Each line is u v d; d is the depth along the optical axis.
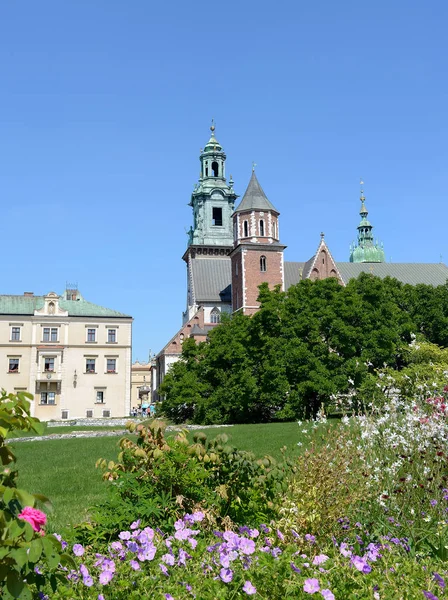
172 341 83.75
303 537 6.82
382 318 45.84
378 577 5.50
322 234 79.12
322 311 44.97
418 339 50.44
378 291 46.91
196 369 51.88
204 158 103.25
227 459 8.14
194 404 49.62
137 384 152.50
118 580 5.17
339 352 45.66
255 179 75.62
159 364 91.62
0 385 70.88
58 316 73.56
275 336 46.16
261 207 73.50
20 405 4.49
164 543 6.01
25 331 72.62
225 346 48.88
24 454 22.78
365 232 117.69
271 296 47.16
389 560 6.06
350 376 42.78
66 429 44.47
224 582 5.17
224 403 46.84
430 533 7.28
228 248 97.81
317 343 44.12
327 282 47.19
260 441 22.02
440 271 84.94
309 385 41.78
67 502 11.70
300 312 45.97
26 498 3.70
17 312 72.94
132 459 7.98
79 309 75.38
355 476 8.12
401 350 45.28
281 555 5.75
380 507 8.01
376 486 8.33
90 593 5.07
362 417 11.04
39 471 16.95
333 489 7.59
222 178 102.56
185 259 102.62
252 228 72.94
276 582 5.16
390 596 5.22
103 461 8.11
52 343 73.12
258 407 47.72
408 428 9.96
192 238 101.06
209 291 89.19
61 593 4.89
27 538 3.61
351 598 5.04
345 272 81.88
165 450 7.79
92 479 14.97
